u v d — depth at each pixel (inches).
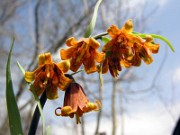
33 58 49.6
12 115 8.2
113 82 39.7
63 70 8.0
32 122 8.4
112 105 38.7
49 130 8.6
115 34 8.4
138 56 8.5
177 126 13.0
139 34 8.7
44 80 8.0
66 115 8.0
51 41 50.3
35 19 51.0
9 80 8.2
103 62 8.6
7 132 54.2
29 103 48.7
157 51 8.5
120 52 8.3
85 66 8.3
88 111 8.3
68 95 8.5
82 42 8.3
